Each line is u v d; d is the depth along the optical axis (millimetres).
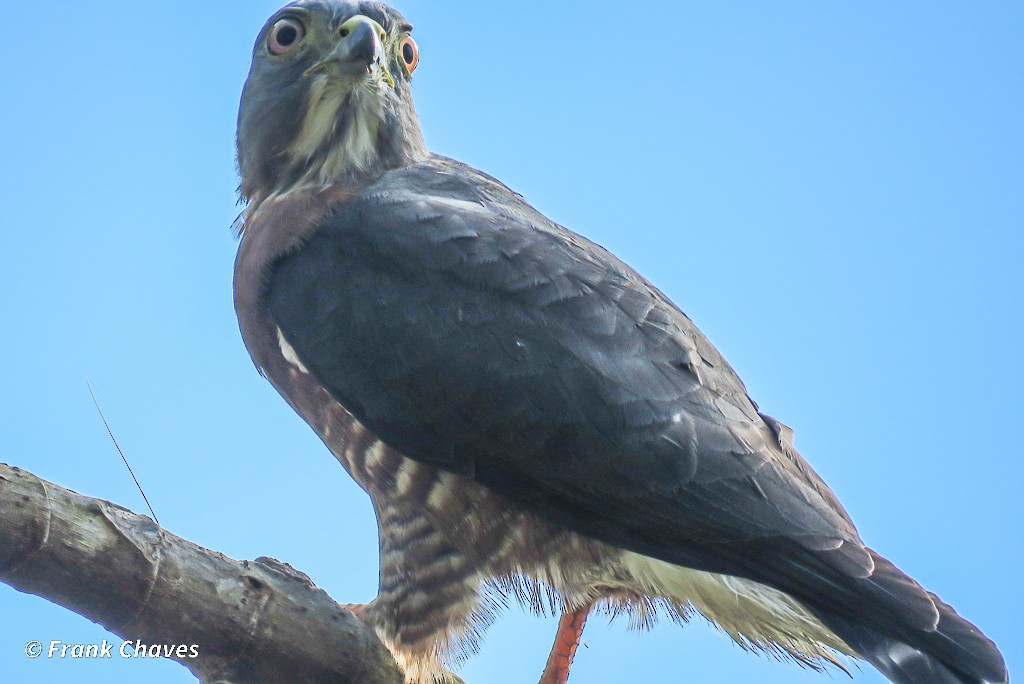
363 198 11156
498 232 10555
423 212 10781
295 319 10719
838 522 9750
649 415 9758
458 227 10594
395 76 12000
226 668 9273
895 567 9492
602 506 9867
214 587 9062
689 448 9695
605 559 10312
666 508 9711
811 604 9430
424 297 10320
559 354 9938
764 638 10250
